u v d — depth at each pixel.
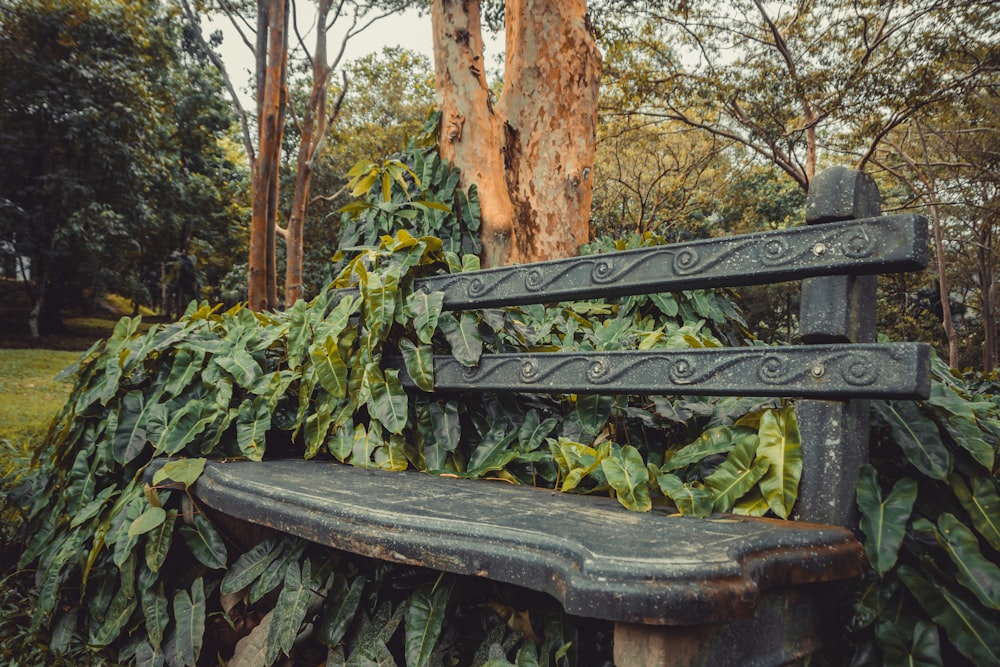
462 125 5.48
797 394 1.48
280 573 1.94
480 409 2.41
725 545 1.17
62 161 23.33
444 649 1.64
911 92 16.73
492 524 1.35
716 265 1.63
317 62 17.14
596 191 30.48
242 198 30.67
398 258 2.47
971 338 34.12
